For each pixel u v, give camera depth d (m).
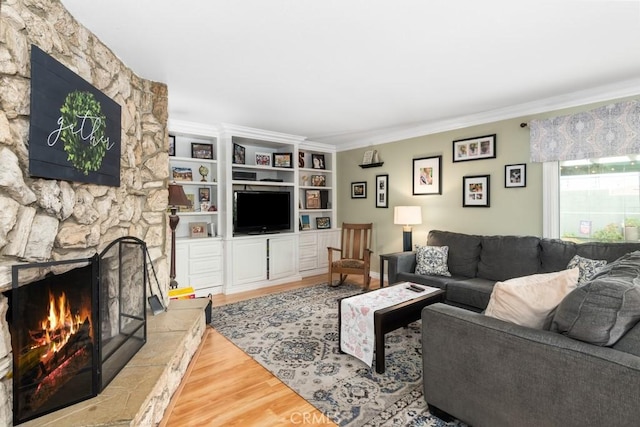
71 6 1.66
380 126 4.45
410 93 3.11
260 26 1.90
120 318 1.93
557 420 1.33
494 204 3.77
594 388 1.23
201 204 4.61
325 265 5.72
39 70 1.38
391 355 2.58
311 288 4.67
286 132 4.85
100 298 1.57
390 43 2.12
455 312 1.74
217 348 2.71
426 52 2.25
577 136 3.09
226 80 2.76
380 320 2.29
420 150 4.55
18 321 1.27
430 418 1.82
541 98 3.25
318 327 3.17
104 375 1.61
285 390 2.10
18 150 1.30
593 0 1.67
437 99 3.29
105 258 1.84
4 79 1.24
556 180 3.27
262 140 4.85
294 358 2.54
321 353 2.62
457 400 1.69
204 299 3.16
